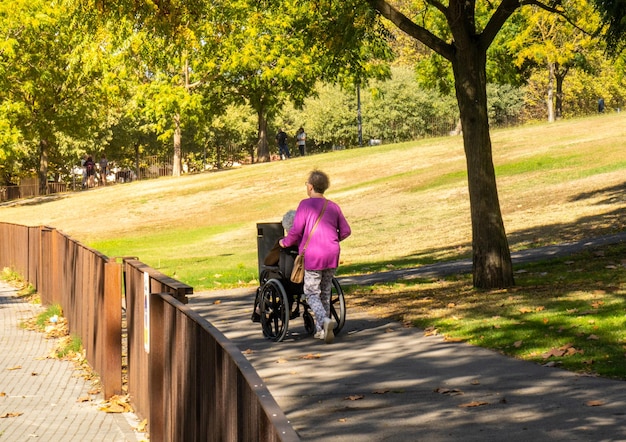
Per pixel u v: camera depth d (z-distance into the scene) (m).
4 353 13.92
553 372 8.76
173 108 59.97
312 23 17.50
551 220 25.53
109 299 10.30
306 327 12.30
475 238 15.27
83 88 61.09
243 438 4.27
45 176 68.81
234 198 45.78
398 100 100.62
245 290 18.55
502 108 100.62
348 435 7.02
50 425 9.10
